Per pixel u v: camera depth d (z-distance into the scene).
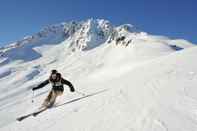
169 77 14.96
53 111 13.22
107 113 10.23
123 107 10.65
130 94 12.70
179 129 7.69
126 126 8.50
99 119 9.73
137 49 168.00
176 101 10.24
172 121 8.31
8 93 169.38
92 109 11.33
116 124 8.87
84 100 14.09
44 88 83.25
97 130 8.71
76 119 10.40
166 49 149.75
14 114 37.84
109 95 13.38
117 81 21.38
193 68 16.52
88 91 19.08
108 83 22.53
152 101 10.72
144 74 19.44
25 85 188.38
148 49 156.88
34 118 12.86
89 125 9.33
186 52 25.91
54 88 14.70
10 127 12.12
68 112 11.88
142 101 11.06
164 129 7.78
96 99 13.20
